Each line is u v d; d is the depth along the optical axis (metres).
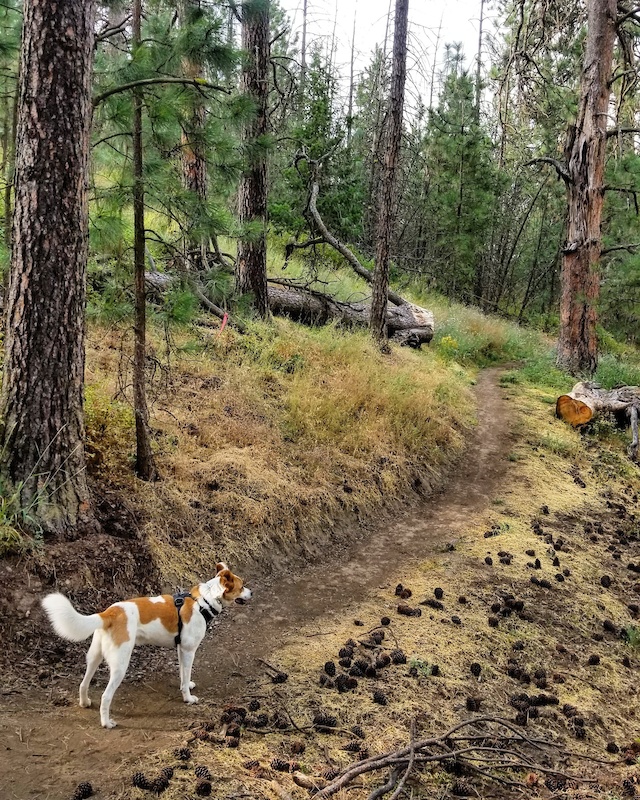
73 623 3.33
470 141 19.53
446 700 4.07
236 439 6.46
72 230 4.24
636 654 5.13
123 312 5.06
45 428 4.30
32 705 3.52
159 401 6.45
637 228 14.97
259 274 9.40
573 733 4.06
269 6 5.34
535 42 14.10
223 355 7.92
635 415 10.28
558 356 13.70
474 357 14.95
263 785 3.07
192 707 3.71
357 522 6.45
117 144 5.05
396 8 10.41
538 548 6.41
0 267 5.01
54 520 4.36
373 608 5.10
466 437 9.32
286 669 4.18
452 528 6.68
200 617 3.72
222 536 5.34
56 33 4.04
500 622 5.08
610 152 15.08
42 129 4.09
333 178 15.60
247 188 9.09
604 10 12.65
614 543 6.97
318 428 7.22
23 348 4.25
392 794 3.22
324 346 9.17
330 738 3.56
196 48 4.88
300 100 15.13
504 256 24.20
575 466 9.02
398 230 21.97
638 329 21.48
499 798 3.42
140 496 5.14
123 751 3.19
